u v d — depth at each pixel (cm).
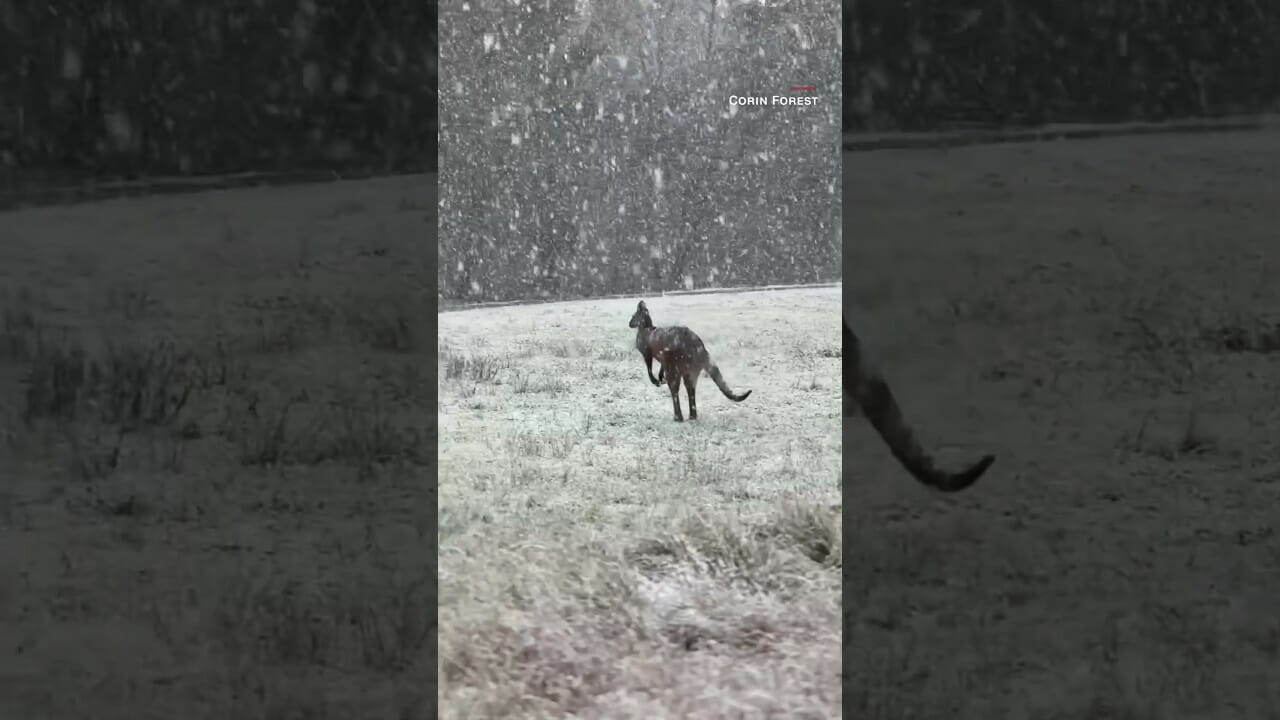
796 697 432
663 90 3170
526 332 1642
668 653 473
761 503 677
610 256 2850
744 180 2956
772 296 2134
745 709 432
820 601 527
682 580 552
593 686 446
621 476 751
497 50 3161
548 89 3136
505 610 496
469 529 607
